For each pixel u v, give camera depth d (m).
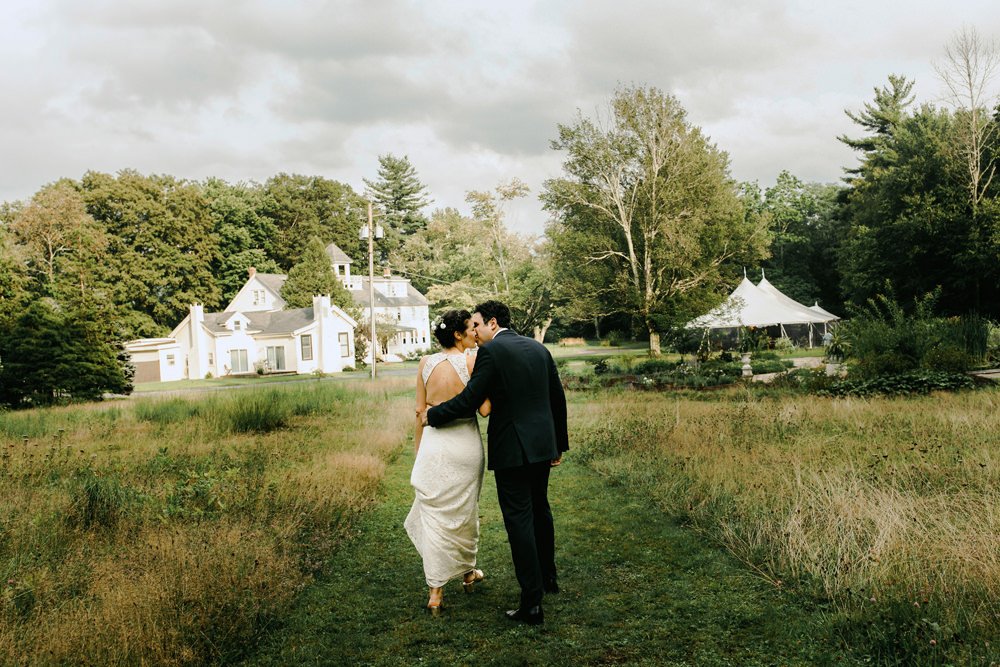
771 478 6.01
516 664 3.19
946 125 35.53
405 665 3.22
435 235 78.94
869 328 17.73
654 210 39.31
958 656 2.88
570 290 41.31
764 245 42.72
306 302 51.34
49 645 3.13
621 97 38.50
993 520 4.36
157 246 56.97
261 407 13.72
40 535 5.02
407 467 8.93
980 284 33.41
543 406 3.91
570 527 5.56
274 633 3.62
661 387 19.78
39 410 16.89
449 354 4.24
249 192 72.69
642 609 3.78
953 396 12.20
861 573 3.76
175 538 4.66
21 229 50.47
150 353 44.75
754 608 3.69
